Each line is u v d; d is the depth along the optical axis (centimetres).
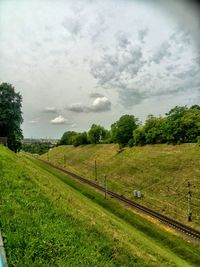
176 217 4572
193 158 6262
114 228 2273
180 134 7444
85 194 5866
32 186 1909
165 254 2522
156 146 8038
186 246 3372
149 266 1516
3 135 5838
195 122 7281
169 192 5481
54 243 1176
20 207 1387
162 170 6488
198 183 5269
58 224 1381
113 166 8531
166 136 7744
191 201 4809
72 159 12381
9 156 2977
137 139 8794
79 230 1452
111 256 1375
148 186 6134
